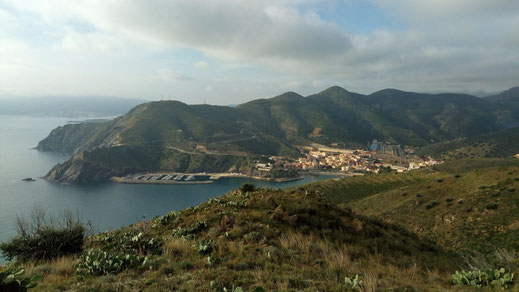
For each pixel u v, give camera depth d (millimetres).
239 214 16578
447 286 8539
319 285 7422
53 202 192125
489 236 35250
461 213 45188
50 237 11859
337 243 13547
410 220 52031
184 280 7414
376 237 16562
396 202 65875
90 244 14297
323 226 16281
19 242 11719
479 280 8289
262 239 12312
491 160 161875
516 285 7336
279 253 10539
